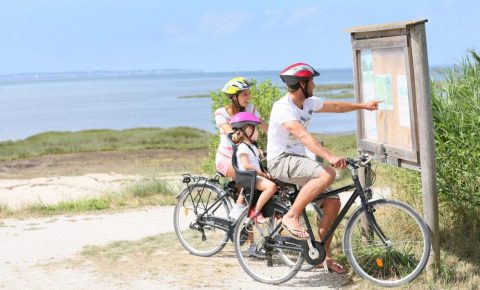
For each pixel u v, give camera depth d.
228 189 7.07
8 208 11.01
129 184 12.77
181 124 68.50
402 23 5.55
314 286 5.96
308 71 5.82
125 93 191.62
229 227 6.96
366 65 6.46
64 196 13.52
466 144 6.64
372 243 6.30
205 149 29.61
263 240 6.21
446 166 6.77
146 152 28.70
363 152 6.68
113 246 7.84
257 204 6.16
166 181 12.95
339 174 13.26
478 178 6.64
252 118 6.39
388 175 7.79
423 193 5.64
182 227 8.86
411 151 5.71
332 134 40.84
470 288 5.48
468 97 6.97
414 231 6.79
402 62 5.76
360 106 6.18
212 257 7.16
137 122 74.56
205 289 5.98
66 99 159.00
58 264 7.11
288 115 5.79
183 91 196.62
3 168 24.28
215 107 12.93
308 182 5.76
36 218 10.16
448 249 6.56
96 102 135.25
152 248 7.65
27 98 174.00
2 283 6.41
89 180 16.41
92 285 6.23
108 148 31.12
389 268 5.97
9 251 7.83
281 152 5.93
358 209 5.85
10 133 63.97
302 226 5.88
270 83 12.33
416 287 5.59
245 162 6.32
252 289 5.95
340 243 7.09
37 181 16.67
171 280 6.31
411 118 5.65
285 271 6.36
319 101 6.02
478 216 6.80
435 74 7.46
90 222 9.59
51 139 38.56
